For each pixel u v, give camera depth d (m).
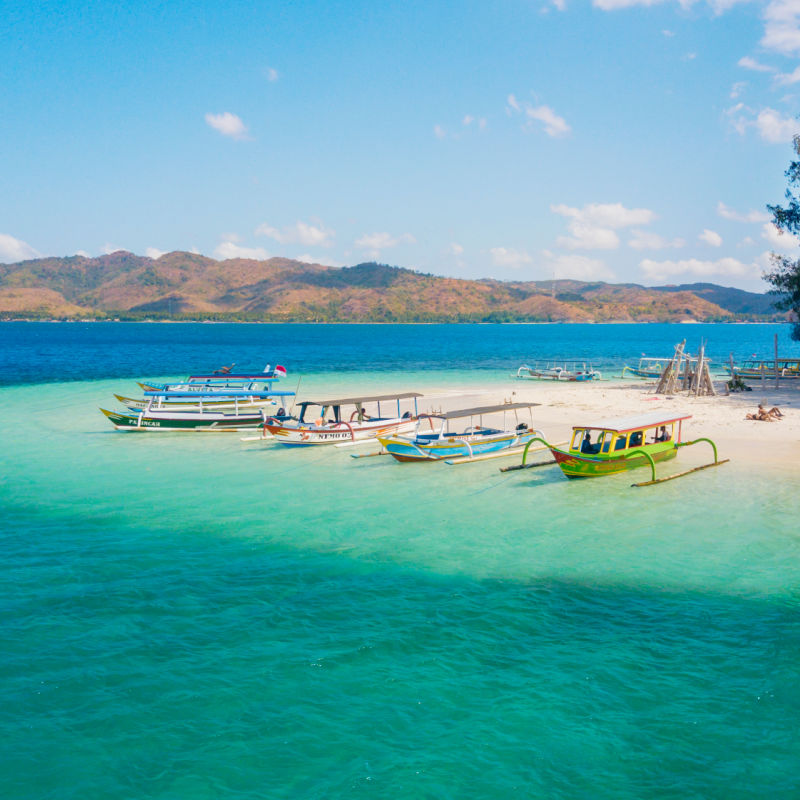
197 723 11.86
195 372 90.88
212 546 20.83
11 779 10.43
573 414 43.72
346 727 11.73
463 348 169.62
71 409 52.09
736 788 10.21
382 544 20.91
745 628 15.18
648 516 23.14
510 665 13.71
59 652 14.22
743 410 44.34
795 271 58.81
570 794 10.12
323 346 184.38
